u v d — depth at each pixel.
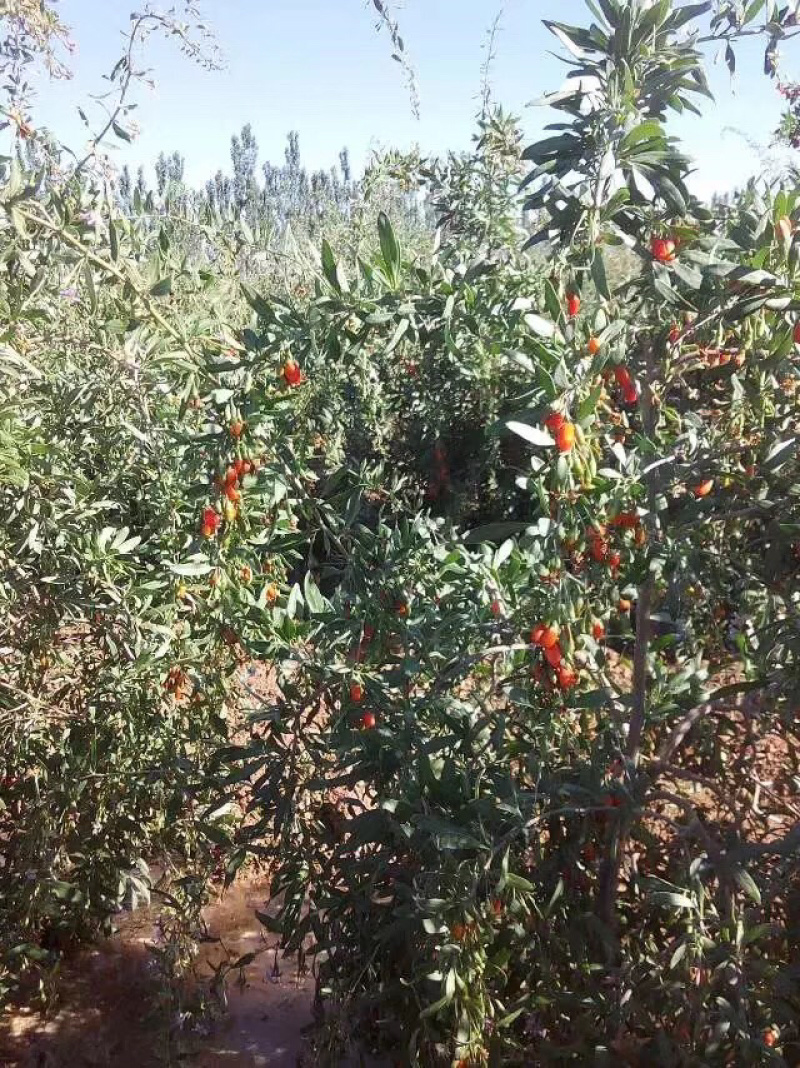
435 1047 2.13
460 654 2.15
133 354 2.24
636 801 2.08
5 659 2.78
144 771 2.70
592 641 1.91
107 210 2.19
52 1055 2.63
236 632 2.44
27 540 2.33
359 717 2.14
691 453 2.00
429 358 4.61
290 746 2.28
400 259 2.06
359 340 2.01
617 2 1.75
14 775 3.05
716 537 2.29
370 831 2.08
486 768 2.12
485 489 5.56
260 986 2.93
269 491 2.25
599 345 1.61
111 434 2.66
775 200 1.69
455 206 3.72
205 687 2.77
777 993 1.86
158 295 2.17
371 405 4.99
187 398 2.22
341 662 2.20
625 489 1.75
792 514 1.95
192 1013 2.57
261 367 2.11
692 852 2.24
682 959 1.83
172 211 3.00
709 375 2.10
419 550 2.26
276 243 3.55
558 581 1.80
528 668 2.06
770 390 2.02
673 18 1.76
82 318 2.47
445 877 1.89
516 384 4.94
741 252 1.79
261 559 2.42
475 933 1.82
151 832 3.12
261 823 2.31
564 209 1.80
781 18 1.78
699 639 2.63
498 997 2.15
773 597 2.33
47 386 2.53
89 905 2.90
